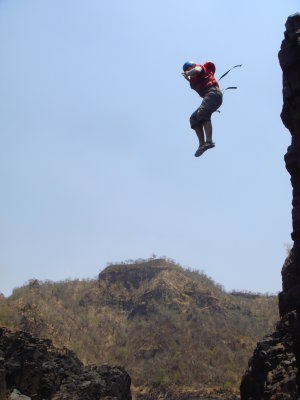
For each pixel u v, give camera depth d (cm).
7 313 12588
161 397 11488
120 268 19700
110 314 16975
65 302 17038
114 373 7456
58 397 6094
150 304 16688
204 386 11862
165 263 19862
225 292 18938
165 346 13888
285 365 3031
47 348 7431
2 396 5269
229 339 14162
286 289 2417
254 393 3459
